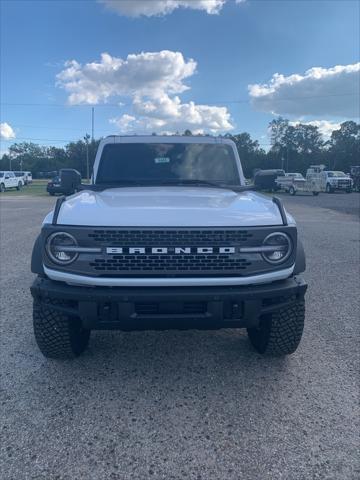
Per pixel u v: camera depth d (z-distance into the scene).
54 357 3.75
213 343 4.23
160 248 3.02
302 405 3.12
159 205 3.34
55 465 2.50
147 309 3.06
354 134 108.38
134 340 4.29
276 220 3.21
